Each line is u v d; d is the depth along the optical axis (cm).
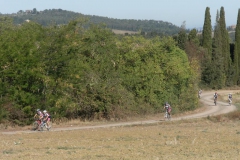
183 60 5650
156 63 5109
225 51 10888
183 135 2942
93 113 4378
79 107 4219
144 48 5041
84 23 4712
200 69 9669
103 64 4475
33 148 2200
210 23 10506
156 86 5022
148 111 4888
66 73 4012
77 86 4141
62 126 3844
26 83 3775
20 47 3741
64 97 4031
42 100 3903
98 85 4281
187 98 5625
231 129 3475
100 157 1850
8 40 3791
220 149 2170
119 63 4872
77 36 4325
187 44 9481
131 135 2967
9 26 4925
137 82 4900
